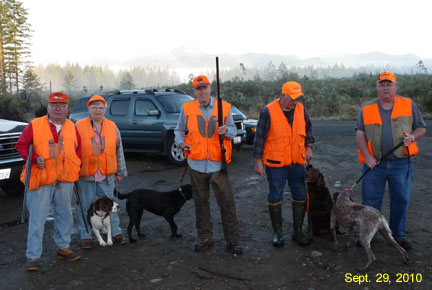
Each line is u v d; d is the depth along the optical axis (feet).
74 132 13.75
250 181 26.35
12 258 14.16
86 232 15.12
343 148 39.73
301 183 14.78
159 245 15.25
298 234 14.89
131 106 35.01
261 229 16.79
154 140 33.55
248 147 42.65
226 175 14.12
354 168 29.53
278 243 14.65
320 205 15.10
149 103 34.22
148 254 14.33
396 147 13.44
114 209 14.89
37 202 13.03
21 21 223.71
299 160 14.33
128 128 34.76
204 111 14.10
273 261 13.37
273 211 14.65
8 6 219.00
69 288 11.70
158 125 33.12
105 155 14.98
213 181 13.88
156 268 13.05
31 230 13.01
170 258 13.89
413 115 13.67
